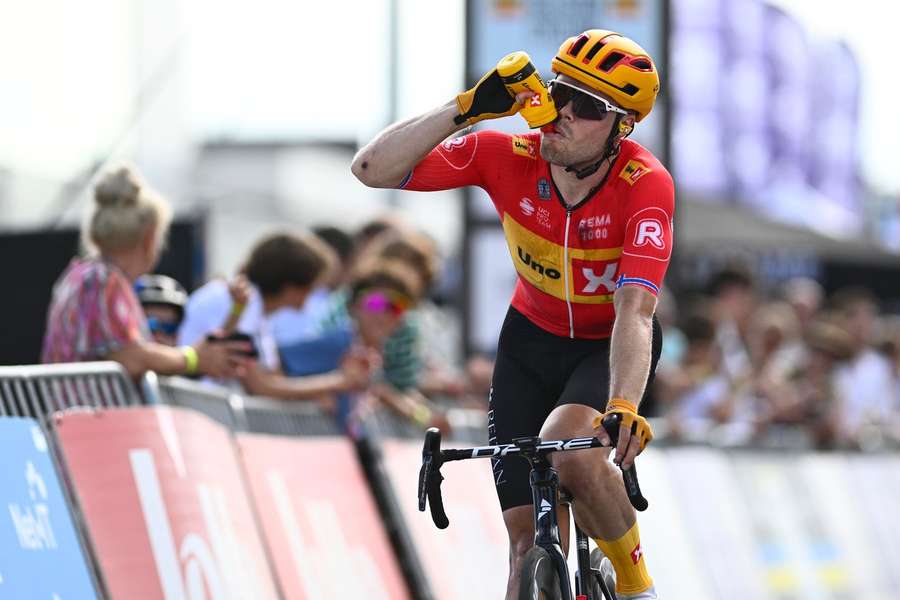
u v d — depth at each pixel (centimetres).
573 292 1149
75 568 1215
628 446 995
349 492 1833
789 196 4844
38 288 2020
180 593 1331
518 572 1113
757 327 2897
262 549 1547
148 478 1341
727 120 4684
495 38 2555
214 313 1641
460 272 2541
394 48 4009
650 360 1076
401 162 1117
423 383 2239
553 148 1088
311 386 1714
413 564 1889
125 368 1362
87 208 1412
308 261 1686
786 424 2753
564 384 1191
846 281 4512
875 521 2802
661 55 2541
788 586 2519
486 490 2172
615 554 1162
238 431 1584
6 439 1184
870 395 3067
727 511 2447
